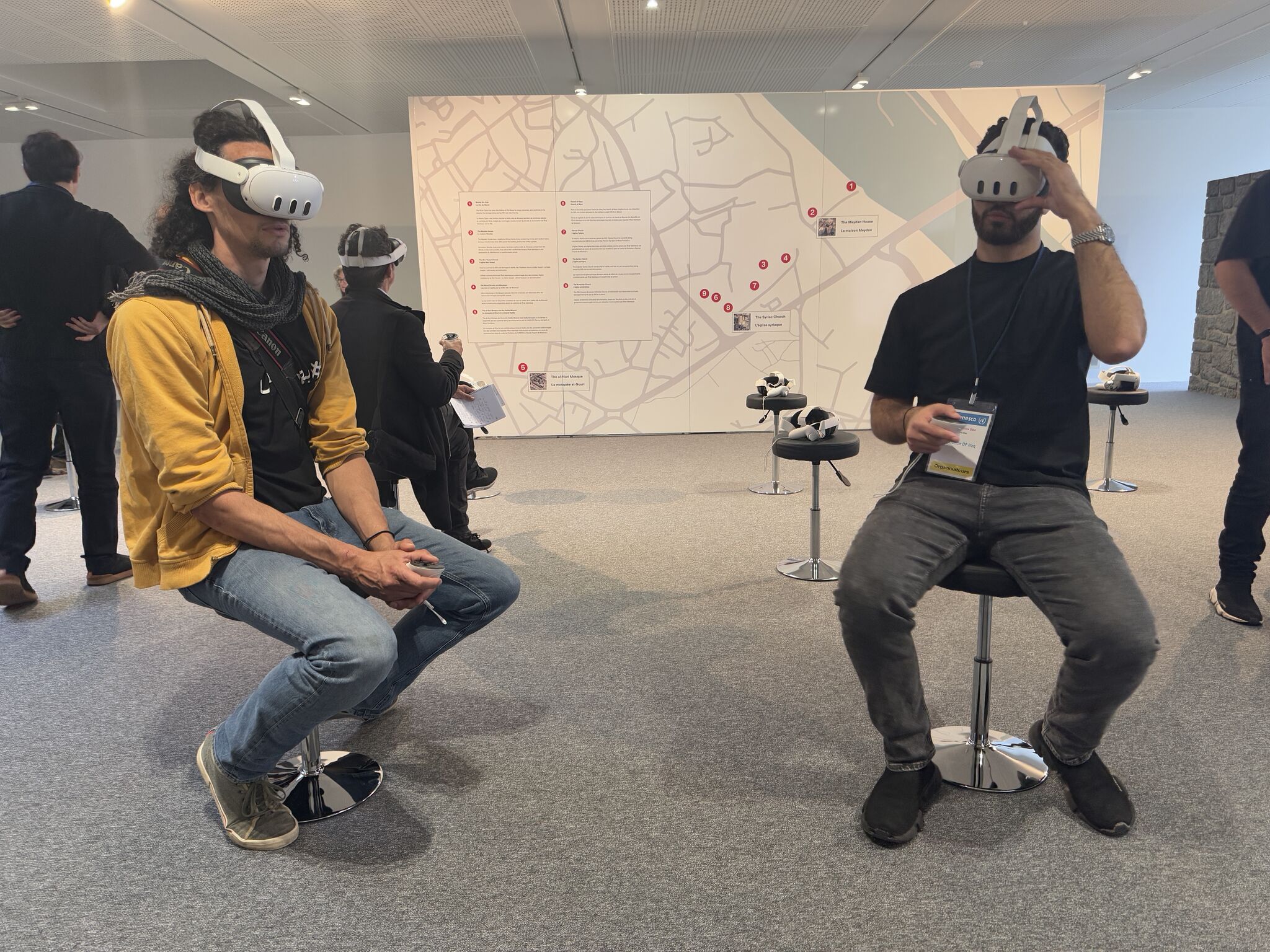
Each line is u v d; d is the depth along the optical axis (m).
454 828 1.67
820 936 1.35
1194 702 2.12
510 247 6.48
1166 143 9.44
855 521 4.05
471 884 1.50
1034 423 1.73
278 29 6.04
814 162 6.43
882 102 6.35
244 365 1.62
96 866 1.57
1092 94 6.31
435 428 2.92
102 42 6.25
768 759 1.91
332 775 1.84
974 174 1.67
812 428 3.20
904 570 1.59
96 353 3.06
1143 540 3.55
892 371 1.91
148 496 1.56
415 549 1.61
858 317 6.68
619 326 6.63
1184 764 1.84
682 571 3.33
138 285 1.50
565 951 1.33
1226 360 8.23
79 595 3.15
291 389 1.71
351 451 1.83
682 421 6.81
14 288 2.87
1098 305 1.58
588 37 6.43
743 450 6.07
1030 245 1.76
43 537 3.99
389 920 1.41
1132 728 1.99
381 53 6.66
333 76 7.34
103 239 2.96
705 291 6.60
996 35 6.60
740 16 6.05
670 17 6.03
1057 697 1.66
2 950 1.35
